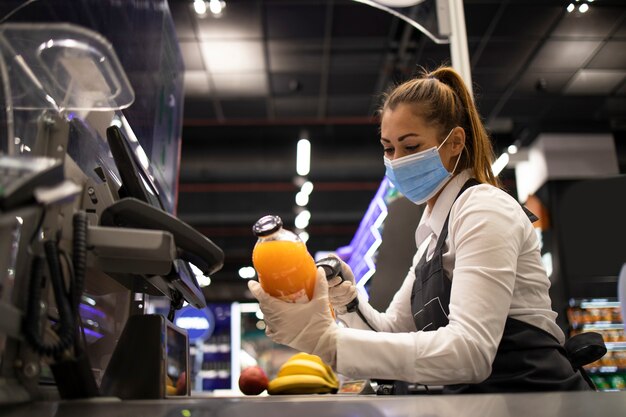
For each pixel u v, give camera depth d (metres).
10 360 0.77
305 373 1.42
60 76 1.16
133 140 1.76
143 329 0.90
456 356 0.92
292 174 10.32
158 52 2.32
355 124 9.65
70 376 0.79
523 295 1.14
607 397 0.71
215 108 8.93
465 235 1.06
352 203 11.62
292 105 8.85
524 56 6.68
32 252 0.81
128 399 0.86
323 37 6.86
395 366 0.92
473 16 5.84
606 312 4.96
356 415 0.64
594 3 5.55
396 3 2.34
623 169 8.23
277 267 0.88
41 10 1.71
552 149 8.23
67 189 0.69
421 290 1.27
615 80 7.24
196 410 0.67
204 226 12.28
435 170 1.29
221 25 6.59
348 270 1.40
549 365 1.09
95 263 0.92
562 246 5.02
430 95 1.29
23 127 1.09
